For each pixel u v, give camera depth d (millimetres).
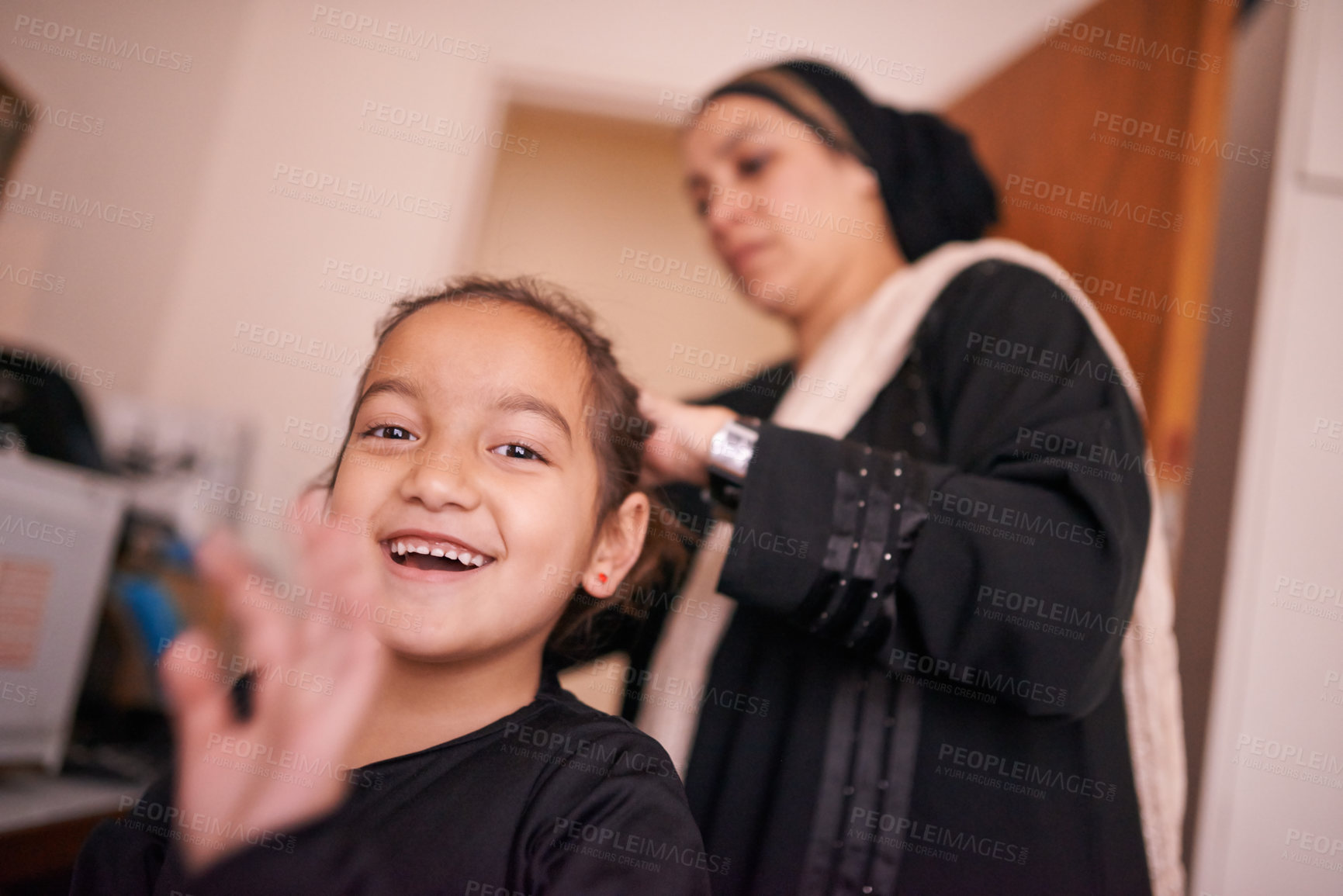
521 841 646
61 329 1912
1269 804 1289
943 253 1025
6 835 948
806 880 793
